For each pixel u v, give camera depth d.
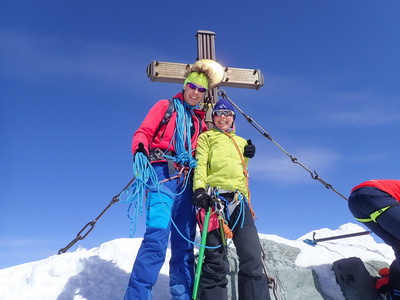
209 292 2.61
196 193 2.73
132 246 3.80
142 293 2.52
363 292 3.49
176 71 4.29
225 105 3.19
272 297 3.11
